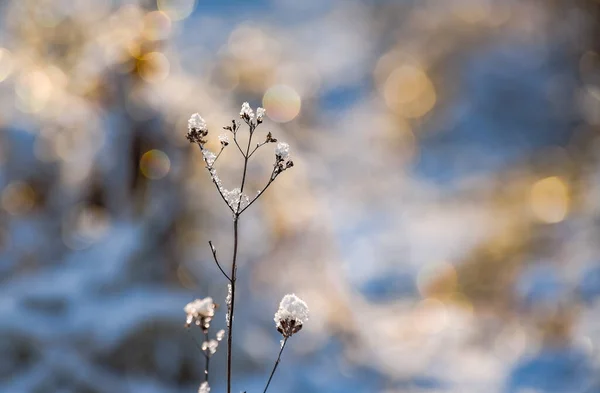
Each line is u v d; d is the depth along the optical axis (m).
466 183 21.89
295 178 9.37
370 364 8.62
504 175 21.19
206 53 13.79
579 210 14.04
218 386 7.30
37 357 6.91
